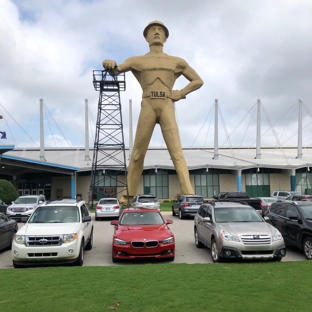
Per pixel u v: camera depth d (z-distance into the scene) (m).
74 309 5.16
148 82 32.66
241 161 47.91
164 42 33.88
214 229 9.41
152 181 45.59
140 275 7.19
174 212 25.39
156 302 5.41
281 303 5.34
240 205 10.66
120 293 5.89
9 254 11.16
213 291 5.96
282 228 11.02
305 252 9.62
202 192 46.03
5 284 6.61
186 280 6.73
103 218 23.92
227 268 7.83
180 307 5.19
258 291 5.95
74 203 10.61
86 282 6.65
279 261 8.81
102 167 41.22
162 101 32.66
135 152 33.72
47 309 5.16
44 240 8.49
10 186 30.73
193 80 33.38
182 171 32.50
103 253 10.96
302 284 6.38
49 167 39.06
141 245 9.13
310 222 9.67
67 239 8.64
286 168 45.06
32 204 23.05
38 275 7.30
